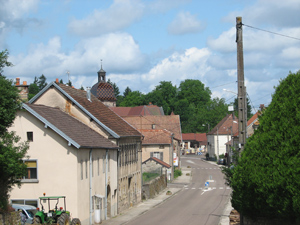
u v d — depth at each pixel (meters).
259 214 24.42
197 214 41.72
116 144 41.34
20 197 31.97
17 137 23.94
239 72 26.11
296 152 20.47
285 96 22.14
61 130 31.92
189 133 163.88
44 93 40.91
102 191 37.66
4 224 24.05
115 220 38.50
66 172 31.77
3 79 22.44
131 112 125.06
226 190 63.16
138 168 50.91
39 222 27.36
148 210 45.34
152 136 79.75
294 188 19.77
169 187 68.12
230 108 48.31
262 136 22.00
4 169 23.12
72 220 28.89
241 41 25.89
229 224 33.50
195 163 115.25
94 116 40.75
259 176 21.25
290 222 22.06
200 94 165.88
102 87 116.38
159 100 158.88
